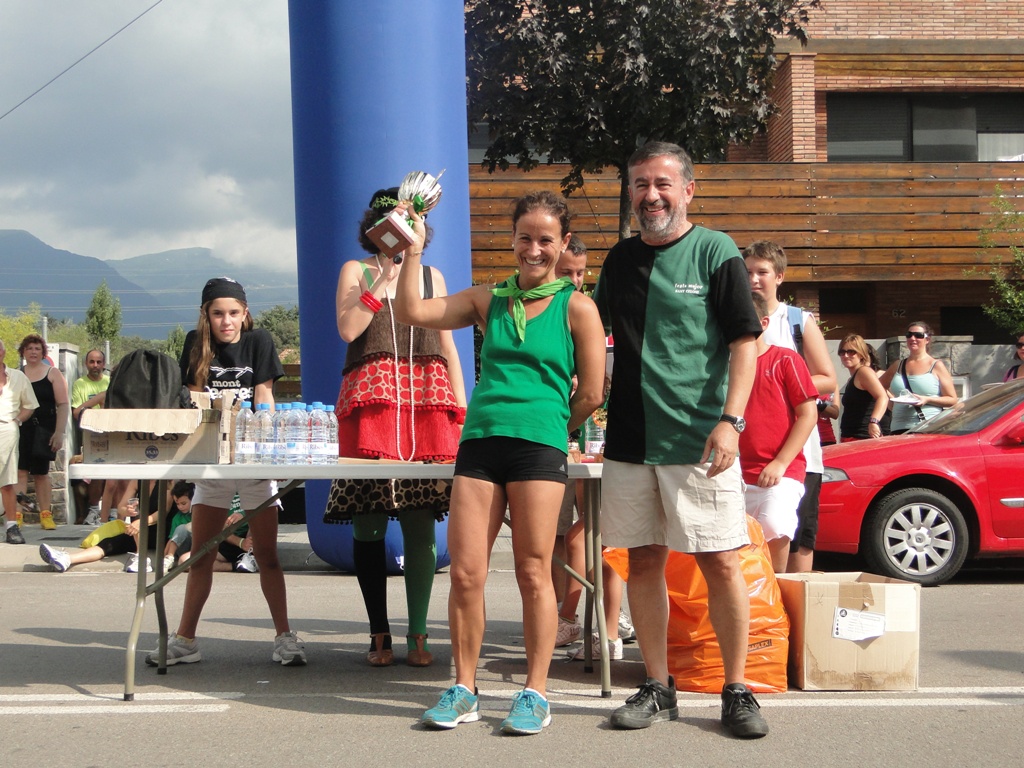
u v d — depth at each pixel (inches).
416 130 317.4
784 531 194.9
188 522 352.5
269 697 177.5
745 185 633.0
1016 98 744.3
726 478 154.8
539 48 446.3
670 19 438.3
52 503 502.0
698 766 141.0
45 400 455.8
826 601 183.2
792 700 175.9
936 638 235.1
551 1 458.0
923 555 318.0
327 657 212.4
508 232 601.0
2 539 418.3
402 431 187.8
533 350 156.6
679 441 154.9
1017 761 144.0
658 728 159.5
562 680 192.2
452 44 330.6
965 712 169.0
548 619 157.2
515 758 144.2
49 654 214.2
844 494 316.5
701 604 185.3
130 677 175.2
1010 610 274.5
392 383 187.2
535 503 153.6
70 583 330.0
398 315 162.6
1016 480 321.4
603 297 165.0
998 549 321.4
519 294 160.1
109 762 142.5
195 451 172.7
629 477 159.2
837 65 712.4
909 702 174.9
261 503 200.5
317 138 318.7
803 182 635.5
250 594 304.2
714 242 156.6
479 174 619.5
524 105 453.4
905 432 370.3
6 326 1498.5
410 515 200.8
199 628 246.4
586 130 454.0
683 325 155.0
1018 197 643.5
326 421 186.5
